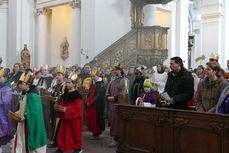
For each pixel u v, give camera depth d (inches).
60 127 244.7
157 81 332.5
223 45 927.7
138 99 232.1
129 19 684.7
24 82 200.1
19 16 861.8
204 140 163.6
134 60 587.2
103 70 594.9
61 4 811.4
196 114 167.3
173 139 179.6
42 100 302.5
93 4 685.3
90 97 308.8
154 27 570.3
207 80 186.5
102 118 310.7
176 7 757.3
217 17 924.6
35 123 197.0
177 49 752.3
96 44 682.2
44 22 874.8
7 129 233.3
